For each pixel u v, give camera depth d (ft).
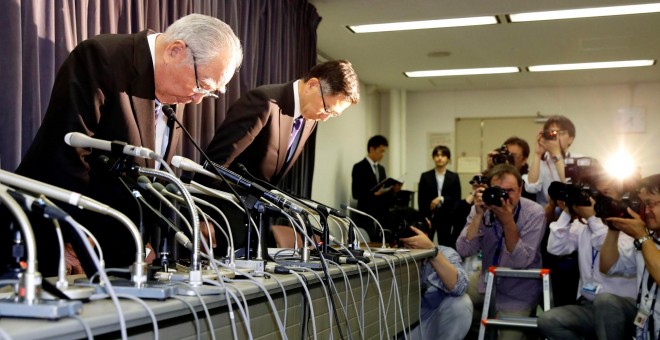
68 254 4.97
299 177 15.66
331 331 5.72
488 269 10.82
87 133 5.48
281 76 14.58
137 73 5.81
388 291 8.09
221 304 4.20
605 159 24.56
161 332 3.82
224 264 4.97
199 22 5.86
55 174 5.19
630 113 24.31
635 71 22.16
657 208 8.82
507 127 26.02
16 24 7.18
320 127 21.71
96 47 5.73
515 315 11.17
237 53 6.09
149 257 5.36
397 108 26.61
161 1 10.27
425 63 21.44
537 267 11.55
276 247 8.72
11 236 3.45
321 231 7.45
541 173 13.99
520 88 25.81
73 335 2.95
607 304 9.56
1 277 3.38
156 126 6.33
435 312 10.14
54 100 5.51
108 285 3.21
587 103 24.93
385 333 7.88
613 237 9.76
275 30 14.29
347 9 15.90
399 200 19.52
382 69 22.53
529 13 15.72
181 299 3.74
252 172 8.14
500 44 18.75
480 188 11.28
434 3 15.14
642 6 14.97
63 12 7.92
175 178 4.59
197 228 4.38
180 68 5.84
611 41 18.11
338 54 20.33
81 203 3.76
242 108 7.91
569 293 11.80
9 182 3.66
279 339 5.18
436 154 22.81
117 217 3.91
